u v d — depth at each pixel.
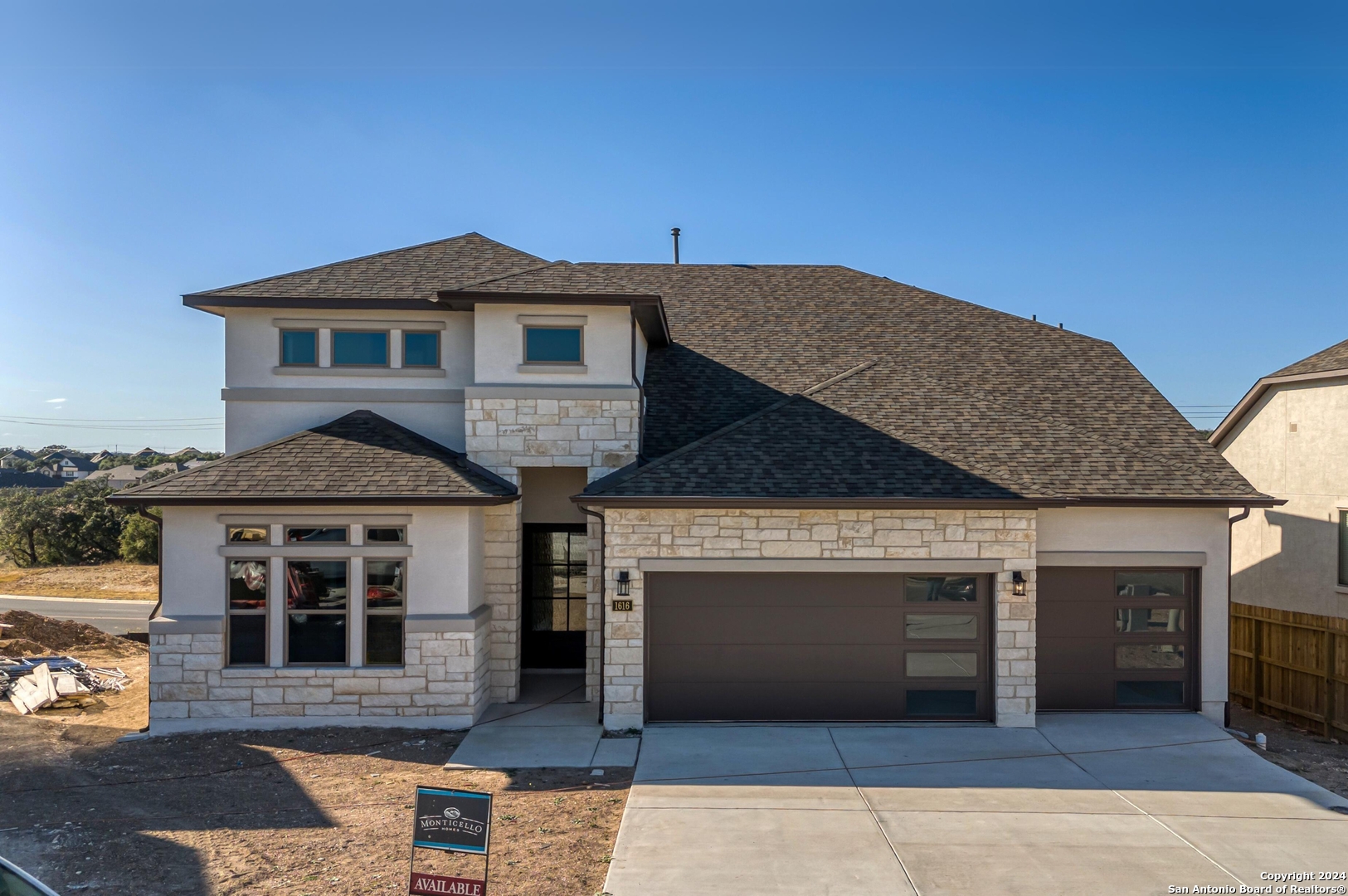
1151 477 12.10
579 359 12.95
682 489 11.19
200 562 11.62
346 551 11.67
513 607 12.87
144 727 12.05
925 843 7.82
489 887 6.92
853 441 12.38
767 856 7.53
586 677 13.79
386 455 12.32
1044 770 9.83
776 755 10.28
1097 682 12.12
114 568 49.12
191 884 6.95
